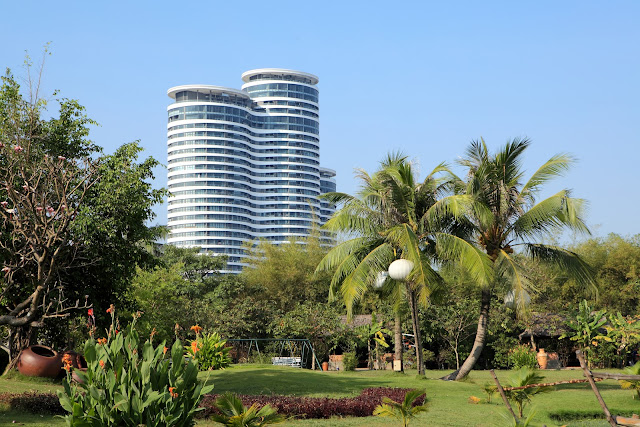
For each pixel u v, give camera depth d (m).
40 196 15.74
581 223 20.34
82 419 8.05
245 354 35.28
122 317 21.28
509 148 21.33
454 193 22.81
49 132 19.44
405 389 16.59
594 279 21.83
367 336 33.28
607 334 32.72
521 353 29.83
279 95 177.75
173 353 8.65
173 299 34.16
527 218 21.05
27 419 11.55
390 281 23.39
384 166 24.23
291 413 13.02
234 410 9.28
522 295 20.84
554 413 13.93
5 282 17.52
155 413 8.29
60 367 17.89
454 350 34.06
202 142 165.38
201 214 163.50
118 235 19.33
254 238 171.50
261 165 175.12
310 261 50.12
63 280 19.34
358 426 12.05
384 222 22.16
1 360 19.67
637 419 7.21
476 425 12.30
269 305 39.03
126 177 18.92
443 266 23.61
